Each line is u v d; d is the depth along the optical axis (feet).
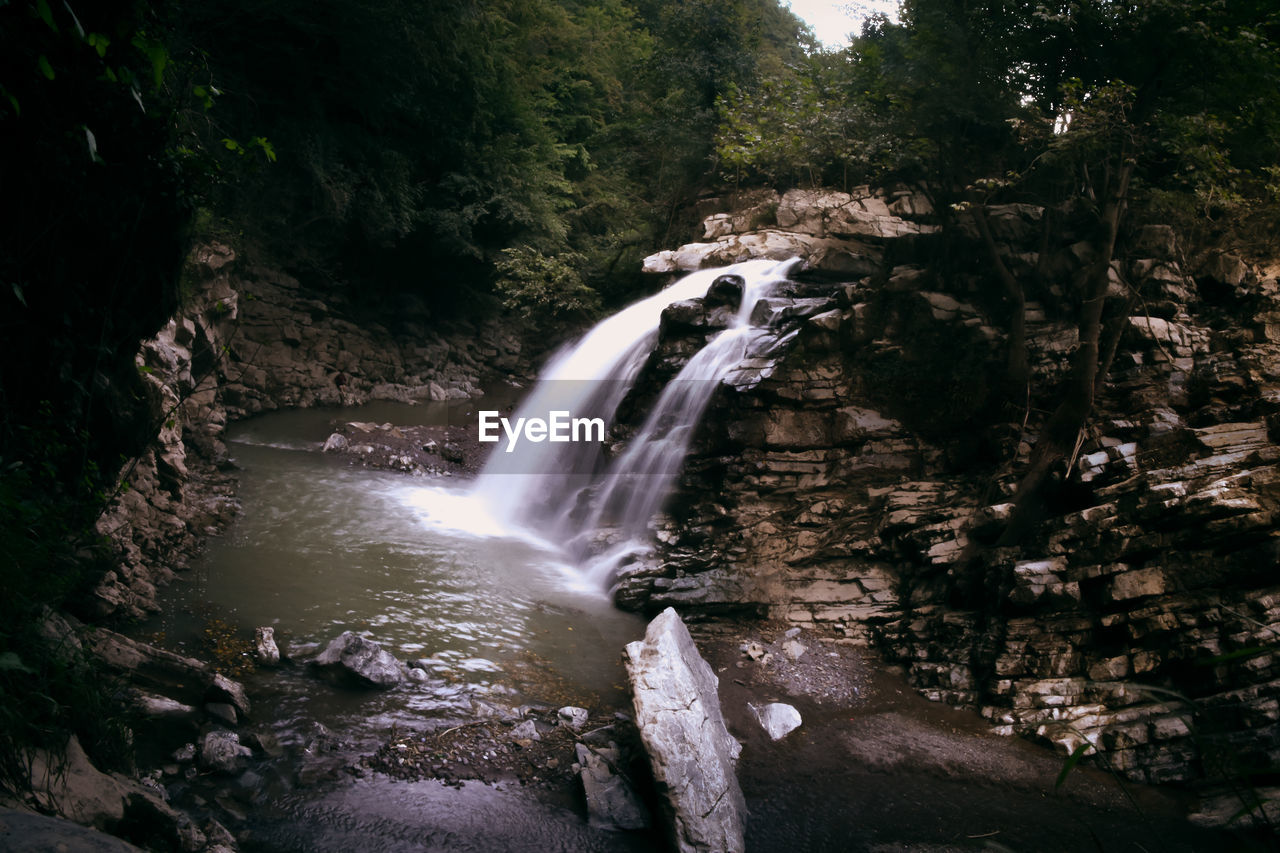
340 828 19.33
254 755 21.67
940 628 31.40
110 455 23.58
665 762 20.92
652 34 119.85
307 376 66.33
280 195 66.13
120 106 18.24
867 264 56.24
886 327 42.60
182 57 23.12
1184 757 23.98
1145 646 27.02
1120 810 22.62
